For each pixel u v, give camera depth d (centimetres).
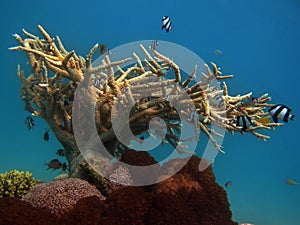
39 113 98
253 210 249
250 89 1083
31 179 89
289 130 936
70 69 84
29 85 103
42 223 56
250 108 96
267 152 771
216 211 68
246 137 732
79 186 68
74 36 1095
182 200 65
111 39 1298
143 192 67
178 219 63
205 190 71
